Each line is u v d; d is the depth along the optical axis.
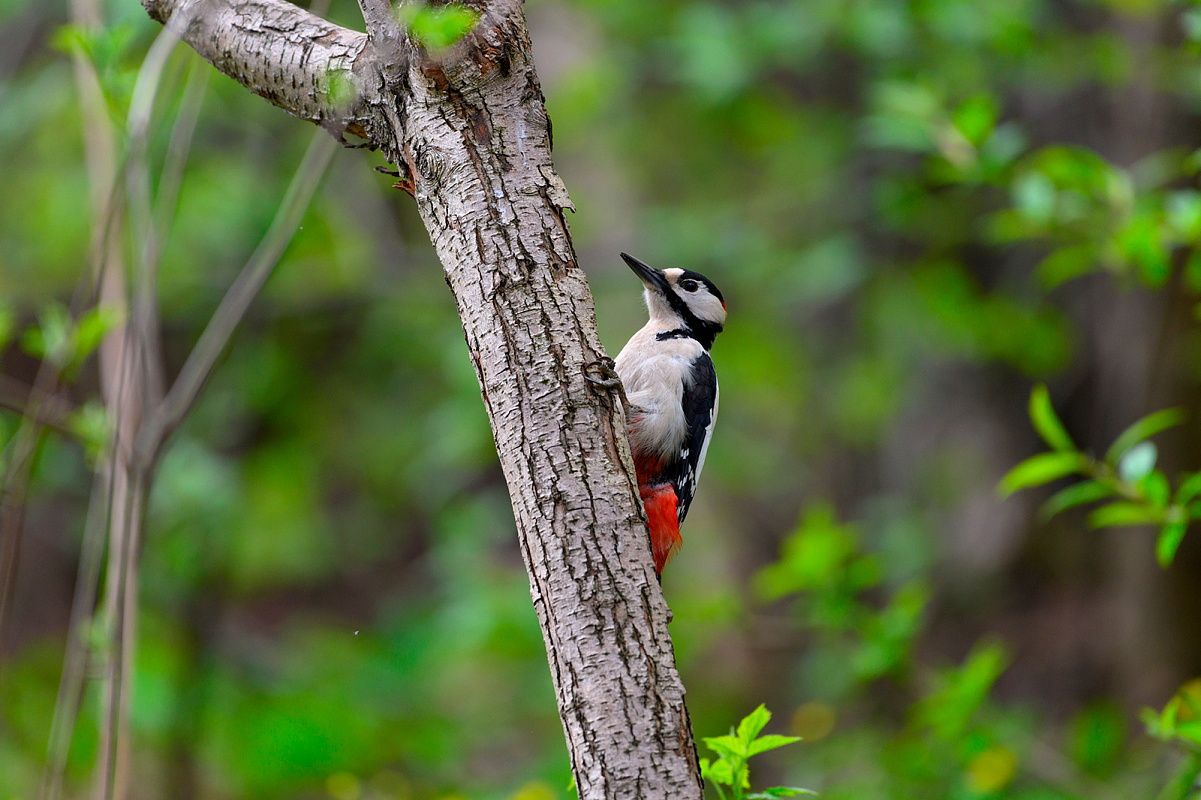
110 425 6.07
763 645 10.27
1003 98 13.20
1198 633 12.38
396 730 11.91
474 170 4.07
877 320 13.72
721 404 14.60
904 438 16.66
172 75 6.22
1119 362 13.03
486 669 13.57
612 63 13.23
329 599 17.41
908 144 8.20
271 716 11.91
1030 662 14.45
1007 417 15.84
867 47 11.50
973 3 10.60
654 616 3.75
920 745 8.19
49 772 5.73
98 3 6.41
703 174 15.20
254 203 12.81
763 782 12.85
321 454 14.75
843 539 8.20
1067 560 15.18
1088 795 8.05
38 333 6.24
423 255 13.80
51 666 13.86
